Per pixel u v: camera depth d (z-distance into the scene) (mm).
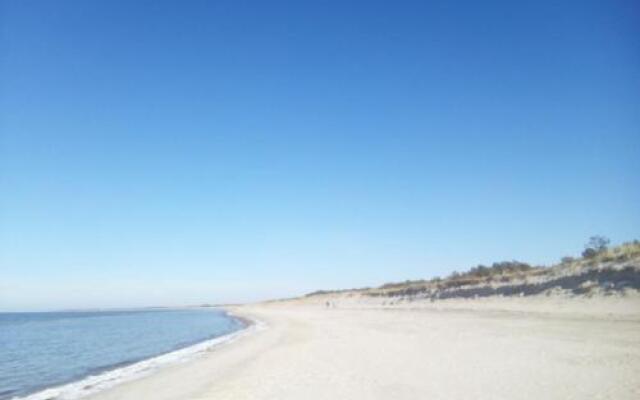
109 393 19844
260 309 133250
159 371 25234
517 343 21734
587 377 14258
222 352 31703
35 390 22203
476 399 12984
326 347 27406
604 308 27922
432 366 18172
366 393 14711
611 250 39000
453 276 68312
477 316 36125
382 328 36656
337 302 98562
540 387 13617
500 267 60906
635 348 17938
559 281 36594
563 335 22594
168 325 80125
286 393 15734
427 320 38906
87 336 58156
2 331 72375
